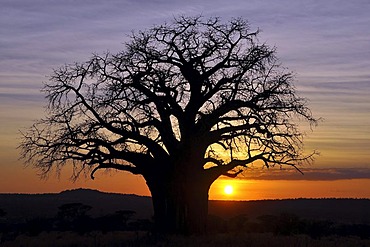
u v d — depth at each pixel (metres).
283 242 27.89
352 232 44.06
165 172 31.22
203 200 31.58
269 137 30.94
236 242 27.25
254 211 99.00
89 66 30.89
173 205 31.17
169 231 31.12
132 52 30.73
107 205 111.12
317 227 38.81
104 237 35.50
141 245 26.88
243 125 31.05
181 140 30.78
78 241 31.72
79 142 30.64
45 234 42.34
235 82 30.89
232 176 31.83
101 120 30.52
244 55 31.05
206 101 31.19
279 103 30.98
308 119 31.34
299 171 31.44
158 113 31.14
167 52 30.73
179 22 30.88
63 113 30.86
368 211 101.69
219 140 31.23
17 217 72.50
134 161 31.19
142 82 30.34
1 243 31.72
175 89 30.75
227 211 97.94
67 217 56.41
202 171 31.55
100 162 31.08
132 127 30.69
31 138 31.02
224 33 30.91
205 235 30.86
